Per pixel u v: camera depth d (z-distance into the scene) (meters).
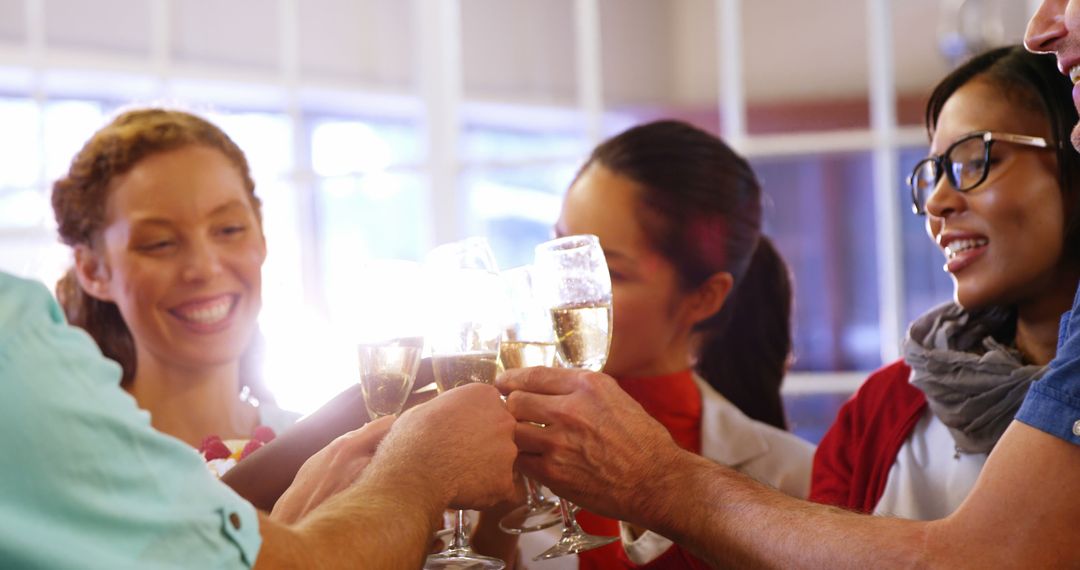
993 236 1.90
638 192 2.39
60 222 2.30
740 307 2.73
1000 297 1.93
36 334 1.21
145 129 2.25
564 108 4.61
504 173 4.66
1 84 4.62
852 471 2.20
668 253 2.40
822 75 4.51
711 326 2.64
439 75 4.68
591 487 1.75
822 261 4.55
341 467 1.61
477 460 1.62
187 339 2.22
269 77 4.71
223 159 2.30
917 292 4.43
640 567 2.00
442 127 4.68
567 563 1.90
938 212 1.95
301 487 1.60
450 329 1.72
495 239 4.68
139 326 2.22
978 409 1.96
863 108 4.48
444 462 1.58
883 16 4.44
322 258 4.68
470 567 1.62
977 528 1.50
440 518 1.55
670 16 4.62
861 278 4.53
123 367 2.32
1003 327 2.09
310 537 1.37
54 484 1.17
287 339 4.50
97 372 1.25
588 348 1.81
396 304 1.65
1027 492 1.47
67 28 4.64
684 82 4.62
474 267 1.78
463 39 4.68
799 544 1.59
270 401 2.60
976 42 4.36
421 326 1.69
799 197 4.55
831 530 1.58
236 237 2.27
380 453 1.59
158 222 2.19
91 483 1.19
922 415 2.13
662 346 2.45
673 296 2.43
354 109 4.75
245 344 2.32
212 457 2.10
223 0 4.68
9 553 1.14
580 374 1.77
